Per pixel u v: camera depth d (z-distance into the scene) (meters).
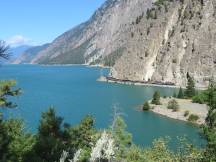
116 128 33.31
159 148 38.94
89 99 160.12
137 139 85.12
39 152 26.64
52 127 31.59
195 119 105.88
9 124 25.77
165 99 152.62
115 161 23.05
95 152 20.84
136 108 133.50
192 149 32.00
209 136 25.56
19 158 24.72
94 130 34.47
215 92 26.30
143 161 34.62
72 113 123.38
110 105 140.50
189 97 155.00
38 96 171.75
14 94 21.66
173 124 104.06
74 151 23.84
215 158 25.47
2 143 23.84
